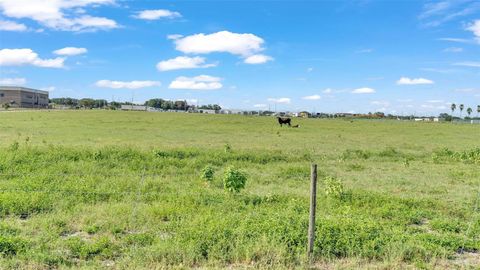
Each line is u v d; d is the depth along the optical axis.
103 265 7.65
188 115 93.94
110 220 10.24
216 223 9.52
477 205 13.71
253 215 10.60
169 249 8.12
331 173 20.91
